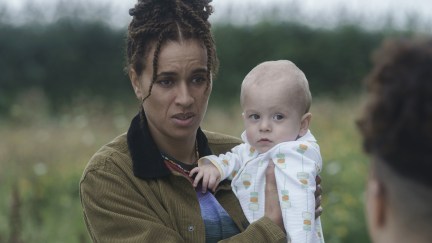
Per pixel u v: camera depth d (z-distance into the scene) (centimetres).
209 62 293
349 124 1030
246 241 282
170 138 303
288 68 311
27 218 661
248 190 308
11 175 849
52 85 1842
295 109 307
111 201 288
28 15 1891
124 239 285
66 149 977
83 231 672
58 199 779
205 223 296
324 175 779
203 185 303
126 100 1717
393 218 143
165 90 289
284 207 296
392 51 144
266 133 307
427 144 138
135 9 293
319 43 1797
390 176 142
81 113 1324
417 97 138
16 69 1827
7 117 1582
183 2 291
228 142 337
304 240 291
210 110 1388
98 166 294
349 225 662
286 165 301
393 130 140
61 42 1850
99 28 1866
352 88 1703
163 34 284
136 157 294
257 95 308
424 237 139
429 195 138
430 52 141
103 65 1861
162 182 295
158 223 286
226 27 1838
